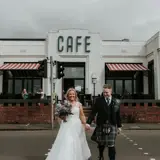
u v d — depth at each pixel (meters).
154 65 30.11
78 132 7.63
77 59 32.12
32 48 32.66
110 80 32.59
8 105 24.45
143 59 32.97
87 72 32.03
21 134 17.94
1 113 24.41
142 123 24.33
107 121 8.53
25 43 32.72
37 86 32.09
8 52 32.69
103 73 32.41
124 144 13.57
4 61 32.66
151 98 29.58
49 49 32.12
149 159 9.98
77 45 32.16
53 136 16.80
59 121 7.76
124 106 24.75
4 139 15.48
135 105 24.80
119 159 9.96
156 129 20.50
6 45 32.78
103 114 8.55
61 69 20.88
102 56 32.69
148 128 20.66
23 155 10.79
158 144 13.59
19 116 24.34
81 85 32.16
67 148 7.24
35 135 17.33
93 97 29.50
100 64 32.31
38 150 11.88
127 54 32.91
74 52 32.12
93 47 32.22
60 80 31.77
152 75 31.08
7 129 20.08
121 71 31.31
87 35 32.22
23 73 32.22
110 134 8.50
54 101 24.62
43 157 10.41
